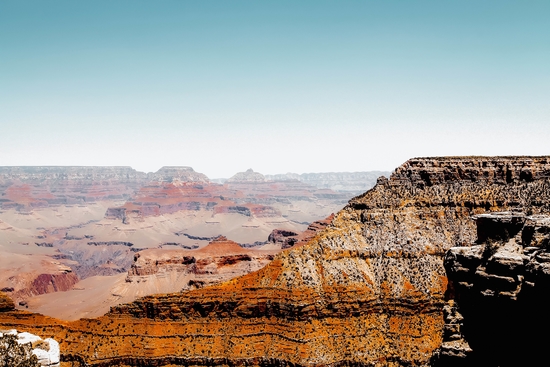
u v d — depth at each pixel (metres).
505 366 69.81
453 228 169.38
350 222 174.88
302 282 150.50
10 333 99.12
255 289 150.38
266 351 138.38
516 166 175.25
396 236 168.75
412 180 184.25
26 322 155.25
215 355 139.25
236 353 138.62
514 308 70.25
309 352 135.75
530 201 162.38
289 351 136.75
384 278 158.50
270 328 143.12
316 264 157.50
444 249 163.88
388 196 181.00
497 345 72.12
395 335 143.25
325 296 148.88
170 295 152.50
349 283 154.38
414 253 163.38
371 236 170.38
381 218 174.25
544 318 65.44
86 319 154.88
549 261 66.25
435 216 173.50
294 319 143.38
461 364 75.06
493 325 73.50
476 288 76.62
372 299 150.75
